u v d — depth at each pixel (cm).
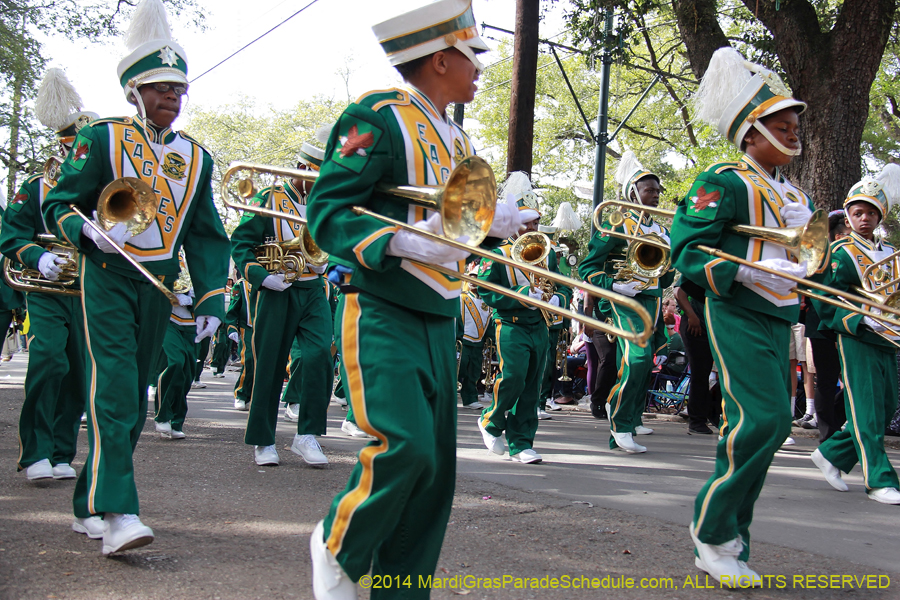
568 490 521
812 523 460
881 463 533
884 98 2411
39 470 489
